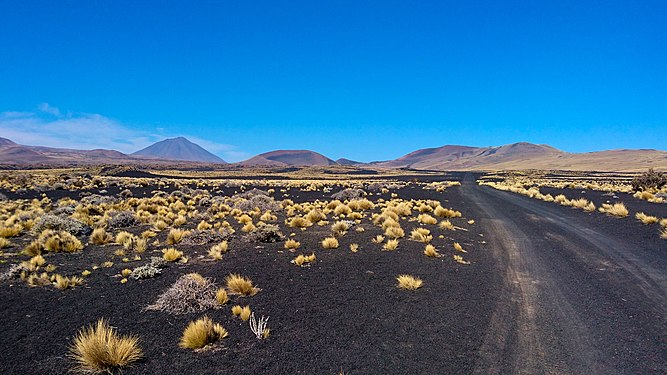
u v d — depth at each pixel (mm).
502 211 23438
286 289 8547
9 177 50812
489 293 8219
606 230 15805
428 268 10273
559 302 7629
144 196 35906
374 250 12516
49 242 12367
